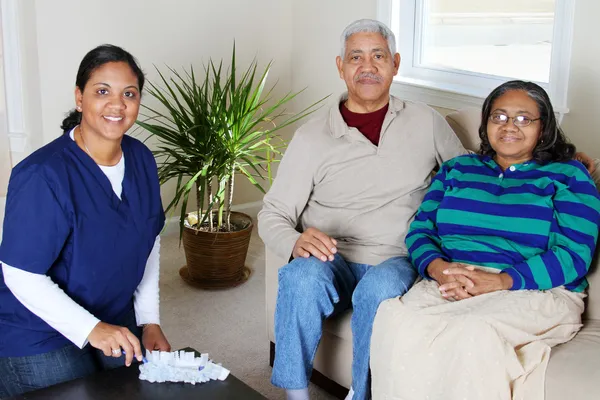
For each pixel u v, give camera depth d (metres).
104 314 1.98
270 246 2.42
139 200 1.97
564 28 2.82
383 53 2.43
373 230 2.43
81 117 1.95
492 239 2.20
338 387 2.47
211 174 3.21
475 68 3.43
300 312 2.21
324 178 2.49
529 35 3.18
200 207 3.30
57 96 3.67
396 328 2.05
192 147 3.20
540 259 2.09
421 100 3.48
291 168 2.49
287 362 2.24
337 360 2.39
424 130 2.47
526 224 2.17
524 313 2.00
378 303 2.16
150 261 2.11
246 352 2.81
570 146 2.26
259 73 4.16
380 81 2.43
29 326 1.86
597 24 2.72
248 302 3.22
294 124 4.30
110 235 1.89
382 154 2.44
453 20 3.47
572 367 1.85
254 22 4.08
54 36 3.59
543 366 1.88
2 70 3.74
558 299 2.08
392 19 3.60
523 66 3.23
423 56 3.65
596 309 2.16
